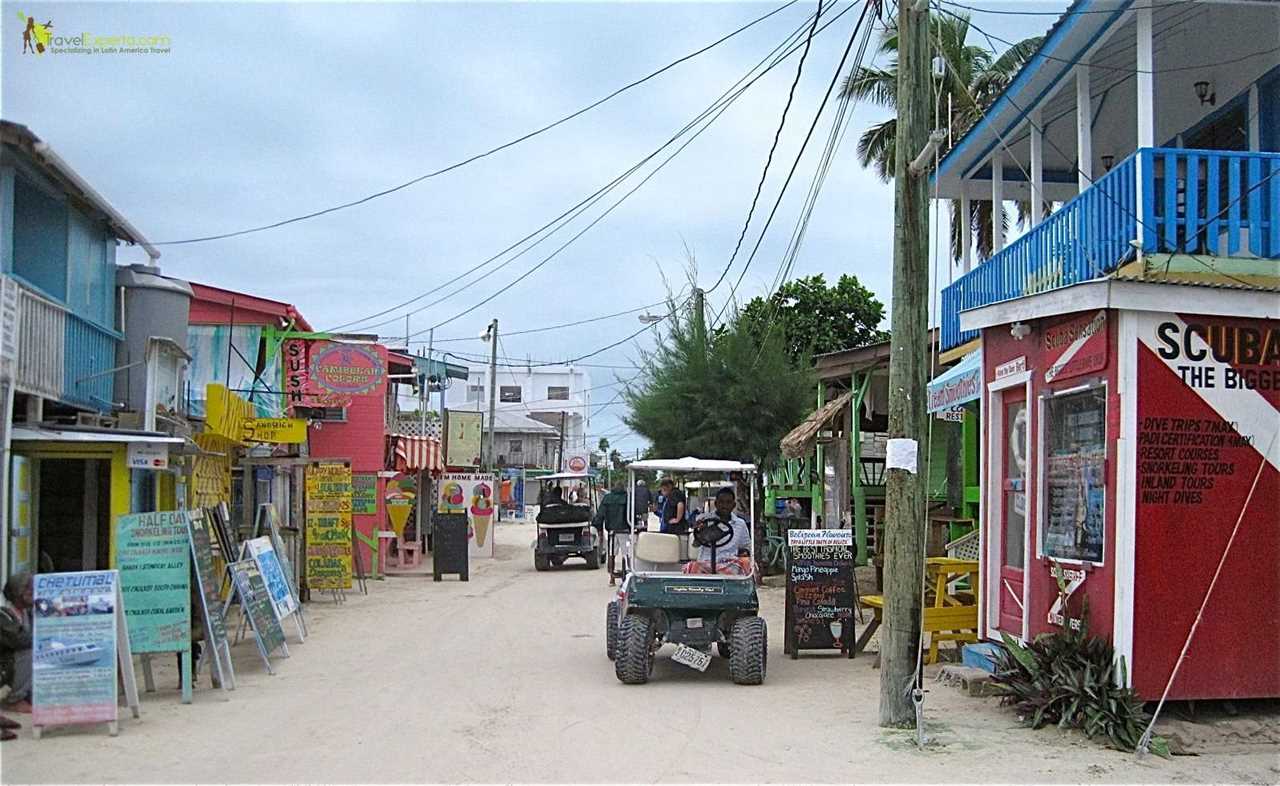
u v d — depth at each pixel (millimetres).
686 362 25922
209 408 15703
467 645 14352
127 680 9648
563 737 8844
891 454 9367
